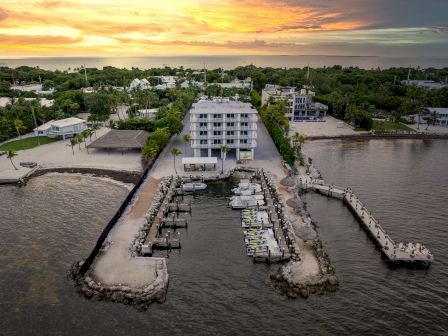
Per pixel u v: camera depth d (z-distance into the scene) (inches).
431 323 2127.2
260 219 3351.4
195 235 3152.1
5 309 2199.8
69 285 2415.1
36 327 2063.2
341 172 4746.6
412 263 2706.7
